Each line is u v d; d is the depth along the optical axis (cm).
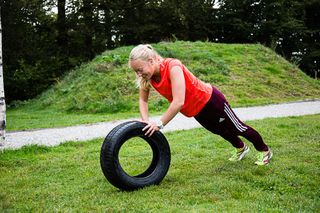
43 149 708
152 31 3009
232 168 498
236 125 489
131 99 1538
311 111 1200
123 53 1959
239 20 3198
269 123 877
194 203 380
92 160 604
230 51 2077
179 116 1148
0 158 629
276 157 550
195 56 1884
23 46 2416
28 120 1306
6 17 2320
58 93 1827
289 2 3294
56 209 370
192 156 588
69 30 2788
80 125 1076
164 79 436
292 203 370
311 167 490
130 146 709
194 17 3066
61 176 511
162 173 449
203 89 461
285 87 1786
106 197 407
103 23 2833
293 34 3409
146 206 370
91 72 1803
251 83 1748
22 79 2281
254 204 367
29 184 472
